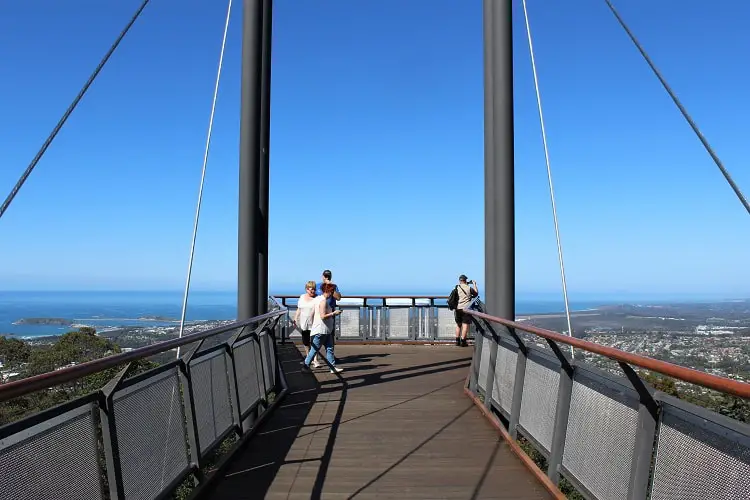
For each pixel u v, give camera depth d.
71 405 2.73
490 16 8.57
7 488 2.24
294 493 4.44
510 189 8.31
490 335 7.54
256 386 7.04
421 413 7.27
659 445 2.92
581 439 3.98
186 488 4.70
